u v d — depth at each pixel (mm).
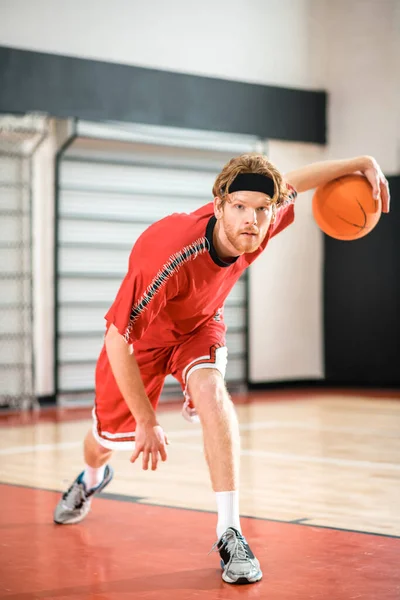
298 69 13203
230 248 3281
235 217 3156
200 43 12258
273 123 12883
